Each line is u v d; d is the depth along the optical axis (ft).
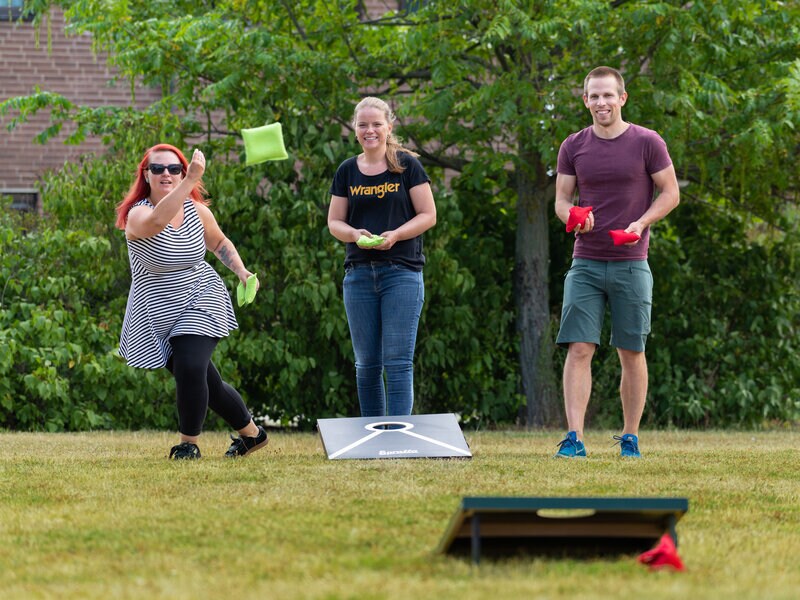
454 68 75.20
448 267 78.07
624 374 45.65
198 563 22.75
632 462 41.01
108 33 82.74
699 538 25.82
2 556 23.84
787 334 88.69
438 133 80.33
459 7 75.77
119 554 23.79
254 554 23.52
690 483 35.09
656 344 85.92
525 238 83.15
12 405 74.74
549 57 77.05
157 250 41.37
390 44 81.10
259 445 45.21
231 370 76.28
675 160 76.02
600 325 45.62
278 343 76.84
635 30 75.10
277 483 33.83
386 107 47.26
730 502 31.60
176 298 42.16
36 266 78.07
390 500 30.50
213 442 54.08
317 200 77.92
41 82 114.01
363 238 45.19
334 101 79.05
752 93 77.46
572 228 43.93
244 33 77.46
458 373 82.64
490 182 84.33
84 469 38.19
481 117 75.41
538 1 75.10
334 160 77.66
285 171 77.36
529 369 82.89
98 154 115.34
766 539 26.17
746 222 89.56
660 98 73.00
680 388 85.97
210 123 83.30
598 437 67.77
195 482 34.27
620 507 21.67
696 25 73.61
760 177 84.17
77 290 78.07
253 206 77.10
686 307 86.89
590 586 20.25
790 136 81.51
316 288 75.15
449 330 80.23
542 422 82.48
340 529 26.30
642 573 21.72
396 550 23.94
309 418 81.35
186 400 42.19
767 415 88.07
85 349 76.38
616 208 44.80
